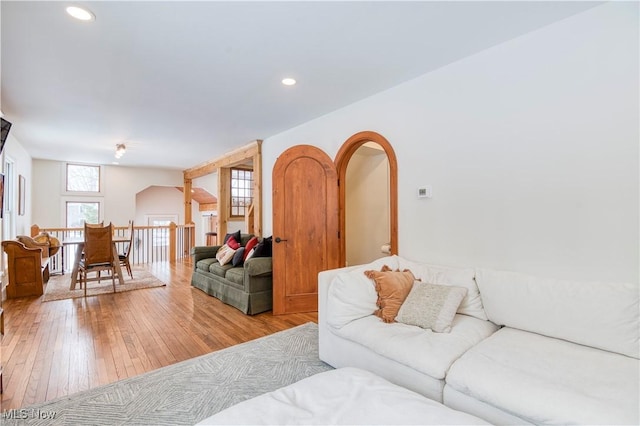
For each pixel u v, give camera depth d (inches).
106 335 118.8
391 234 126.8
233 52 97.6
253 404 50.2
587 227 80.8
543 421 49.7
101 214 307.4
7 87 121.3
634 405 47.5
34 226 245.4
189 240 331.6
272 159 201.6
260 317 141.6
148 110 149.9
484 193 100.2
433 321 80.4
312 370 92.6
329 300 91.6
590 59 79.8
